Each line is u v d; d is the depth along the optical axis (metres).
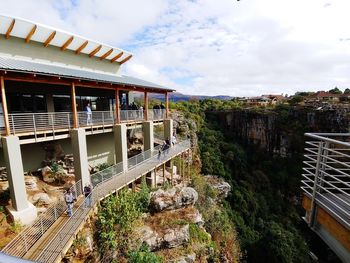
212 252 16.25
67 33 16.64
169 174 23.41
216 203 29.50
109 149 21.05
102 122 15.86
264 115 59.06
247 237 29.00
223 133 62.47
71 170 16.84
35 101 15.35
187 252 14.06
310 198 5.11
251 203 36.62
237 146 54.38
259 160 57.12
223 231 22.31
